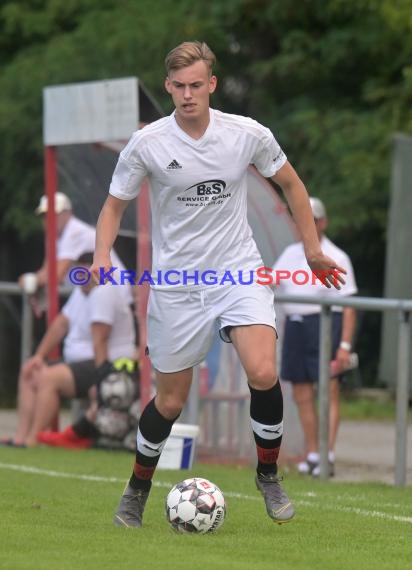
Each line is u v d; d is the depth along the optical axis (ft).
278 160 63.62
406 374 91.76
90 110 110.63
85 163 117.91
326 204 172.86
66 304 120.47
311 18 189.98
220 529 64.69
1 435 130.41
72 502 74.33
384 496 83.35
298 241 108.17
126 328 115.44
